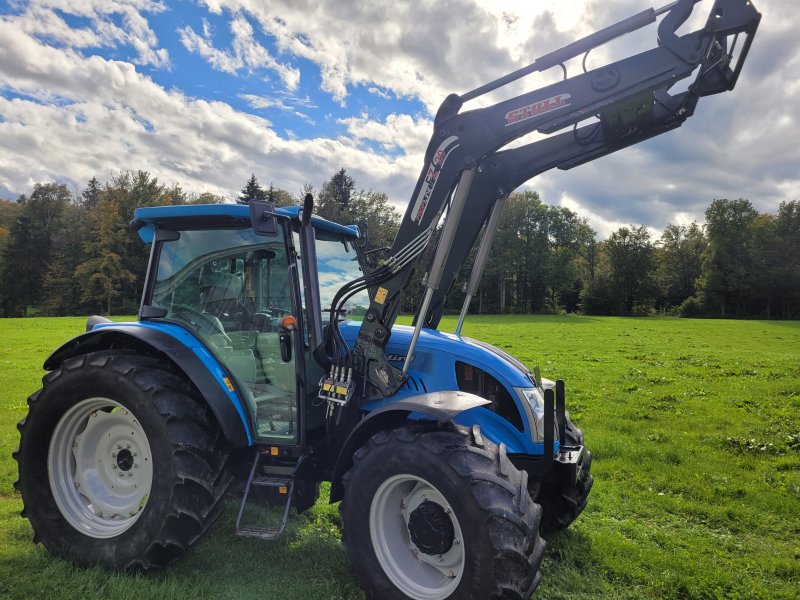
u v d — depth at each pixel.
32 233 64.81
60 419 3.78
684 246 85.31
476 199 4.09
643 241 78.31
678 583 3.59
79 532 3.65
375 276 3.70
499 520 2.74
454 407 3.01
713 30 3.01
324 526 4.32
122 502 3.74
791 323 46.34
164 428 3.39
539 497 4.25
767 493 5.41
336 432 3.67
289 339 3.63
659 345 22.97
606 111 3.34
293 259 3.70
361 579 3.15
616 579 3.68
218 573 3.50
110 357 3.64
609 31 3.18
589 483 4.42
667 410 9.55
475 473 2.85
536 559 2.78
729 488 5.57
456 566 3.01
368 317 3.71
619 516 4.88
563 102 3.34
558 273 71.38
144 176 60.75
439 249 3.61
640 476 6.00
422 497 3.16
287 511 3.41
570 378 13.31
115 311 59.41
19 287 63.12
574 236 71.88
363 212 73.31
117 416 3.76
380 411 3.18
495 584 2.69
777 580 3.75
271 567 3.60
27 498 3.76
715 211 73.94
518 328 34.53
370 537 3.14
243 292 3.90
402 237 3.71
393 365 3.84
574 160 3.77
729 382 12.57
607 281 80.31
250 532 3.34
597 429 8.17
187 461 3.37
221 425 3.47
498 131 3.50
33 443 3.78
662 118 3.41
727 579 3.68
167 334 3.76
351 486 3.19
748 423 8.45
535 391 3.79
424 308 3.66
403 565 3.13
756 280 70.88
